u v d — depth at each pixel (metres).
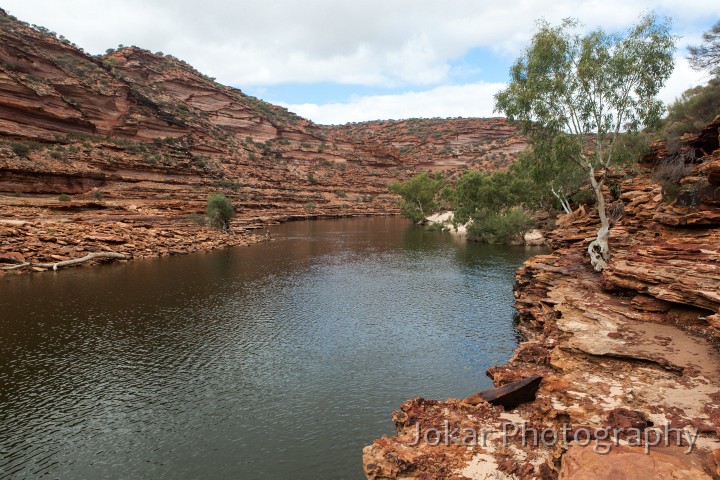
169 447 12.18
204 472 11.20
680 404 9.17
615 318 14.98
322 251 51.00
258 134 156.38
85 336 20.44
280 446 12.23
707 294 12.53
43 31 103.12
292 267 39.78
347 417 13.69
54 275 34.06
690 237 17.19
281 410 14.12
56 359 17.80
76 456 11.73
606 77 22.36
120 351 18.75
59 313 23.91
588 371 11.60
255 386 15.74
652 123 22.62
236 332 21.34
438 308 25.77
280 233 73.75
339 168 157.50
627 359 11.85
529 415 10.06
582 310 16.27
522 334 20.75
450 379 16.23
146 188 75.19
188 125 112.75
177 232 53.19
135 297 27.69
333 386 15.73
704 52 31.31
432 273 36.91
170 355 18.42
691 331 13.22
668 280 14.40
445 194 97.56
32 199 54.22
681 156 21.89
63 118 75.25
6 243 37.31
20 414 13.64
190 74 157.25
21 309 24.52
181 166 91.06
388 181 161.75
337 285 32.16
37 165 59.34
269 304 26.61
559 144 22.53
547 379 11.09
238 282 32.88
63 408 14.04
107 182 71.12
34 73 79.12
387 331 21.62
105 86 93.19
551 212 62.81
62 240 40.72
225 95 154.38
